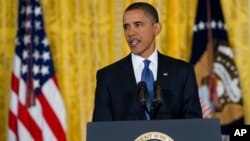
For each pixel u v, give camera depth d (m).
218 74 15.18
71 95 15.51
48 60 15.28
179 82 8.21
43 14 15.55
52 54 15.53
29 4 15.41
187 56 15.38
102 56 15.52
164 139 6.04
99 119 8.12
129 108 7.99
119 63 8.54
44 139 14.94
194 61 15.19
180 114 8.17
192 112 8.09
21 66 15.15
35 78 15.14
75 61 15.57
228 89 15.15
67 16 15.57
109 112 8.16
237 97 15.14
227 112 15.14
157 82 7.42
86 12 15.60
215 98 15.07
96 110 8.25
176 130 6.06
